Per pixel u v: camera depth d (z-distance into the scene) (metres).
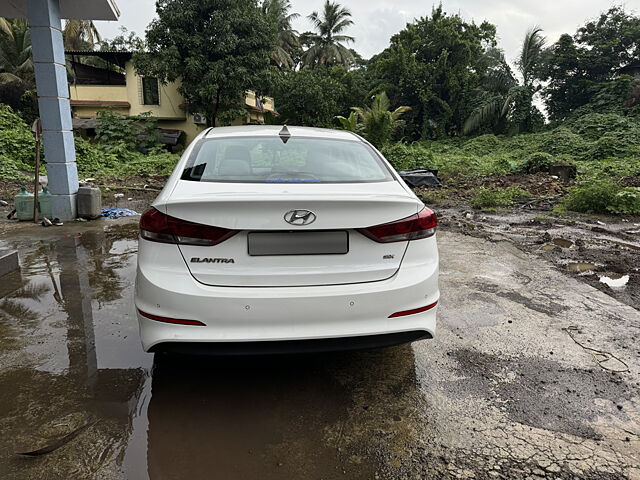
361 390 2.43
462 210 9.21
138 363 2.67
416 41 33.12
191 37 19.72
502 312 3.51
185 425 2.11
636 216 8.27
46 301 3.61
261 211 2.05
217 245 2.07
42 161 15.32
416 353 2.84
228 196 2.09
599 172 14.39
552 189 11.89
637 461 1.92
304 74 27.30
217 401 2.31
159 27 19.73
